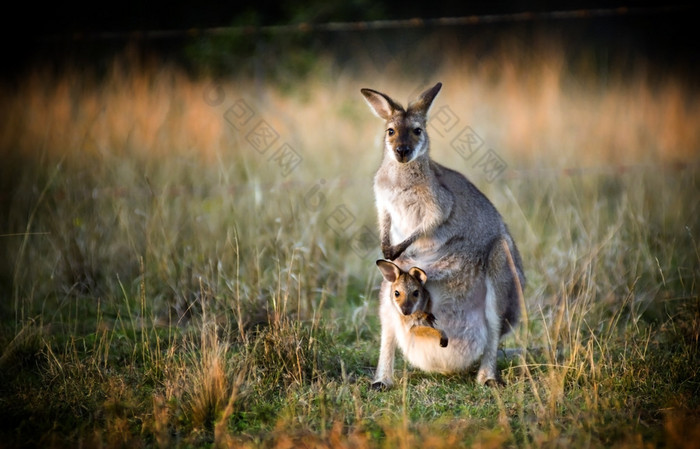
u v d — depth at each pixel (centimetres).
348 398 1664
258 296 2109
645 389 1684
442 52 5206
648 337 1936
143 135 2977
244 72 4350
